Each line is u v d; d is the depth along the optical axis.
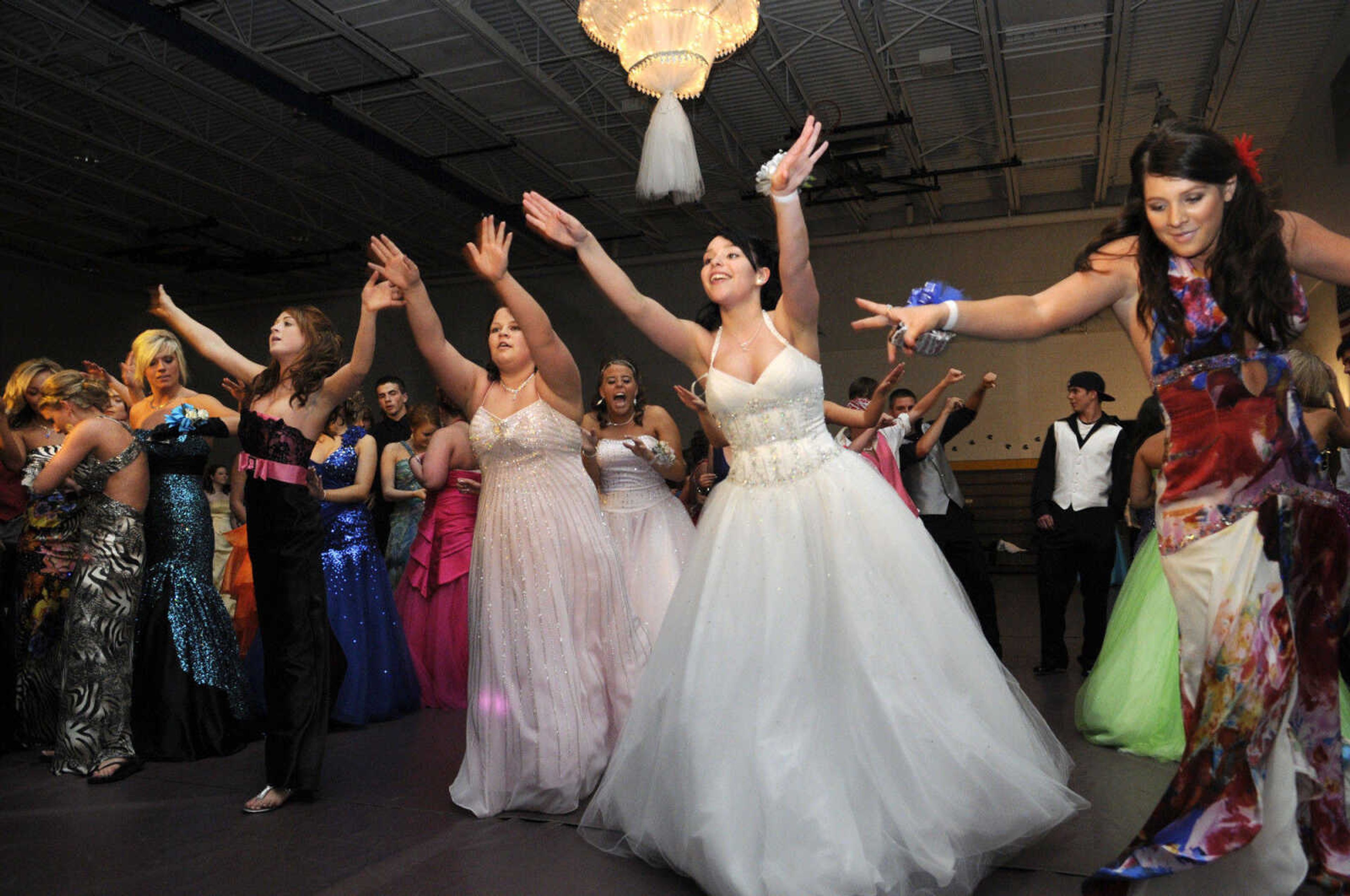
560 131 12.60
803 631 2.22
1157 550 3.68
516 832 2.68
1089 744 3.57
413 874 2.39
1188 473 1.85
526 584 2.94
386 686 4.36
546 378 3.06
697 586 2.40
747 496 2.43
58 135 12.37
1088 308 1.90
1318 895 1.87
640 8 5.11
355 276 18.44
